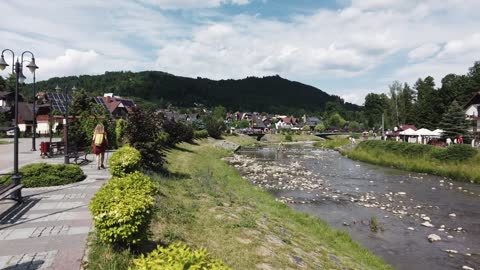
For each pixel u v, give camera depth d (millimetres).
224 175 25953
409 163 38406
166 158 28281
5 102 68750
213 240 9594
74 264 6590
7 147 31734
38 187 13711
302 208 19562
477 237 15078
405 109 96188
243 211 13633
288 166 39719
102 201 6992
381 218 17766
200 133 63625
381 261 12008
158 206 11180
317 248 11492
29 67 16359
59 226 8859
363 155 48188
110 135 29234
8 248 7340
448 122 56594
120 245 7312
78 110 34344
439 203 21453
